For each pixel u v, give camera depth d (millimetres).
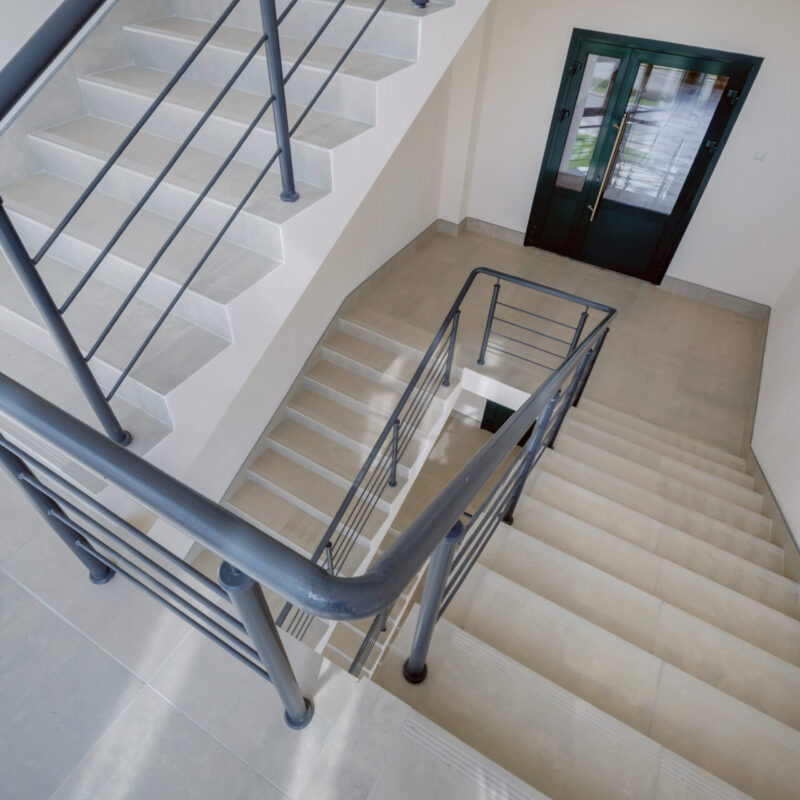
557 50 4227
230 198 1663
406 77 1821
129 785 1072
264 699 1179
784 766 1410
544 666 1553
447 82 4484
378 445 2688
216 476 3768
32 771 1086
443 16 1855
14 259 1058
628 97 4152
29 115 1925
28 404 738
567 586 1881
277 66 1363
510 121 4727
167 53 2062
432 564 945
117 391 1600
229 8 1172
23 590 1340
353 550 3768
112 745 1115
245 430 3891
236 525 623
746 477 3281
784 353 3590
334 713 1145
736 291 4562
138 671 1218
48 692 1182
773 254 4262
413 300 4637
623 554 2152
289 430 4180
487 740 1280
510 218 5297
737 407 3889
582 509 2473
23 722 1142
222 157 1873
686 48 3768
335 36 1954
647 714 1482
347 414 4152
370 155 1833
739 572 2301
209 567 3725
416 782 1076
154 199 1804
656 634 1786
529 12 4141
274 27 1290
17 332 1730
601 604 1845
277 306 1731
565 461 2850
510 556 1958
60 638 1264
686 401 3918
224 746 1113
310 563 599
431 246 5344
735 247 4375
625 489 2748
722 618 1999
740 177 4074
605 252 4984
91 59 2045
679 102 4008
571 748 1272
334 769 1087
